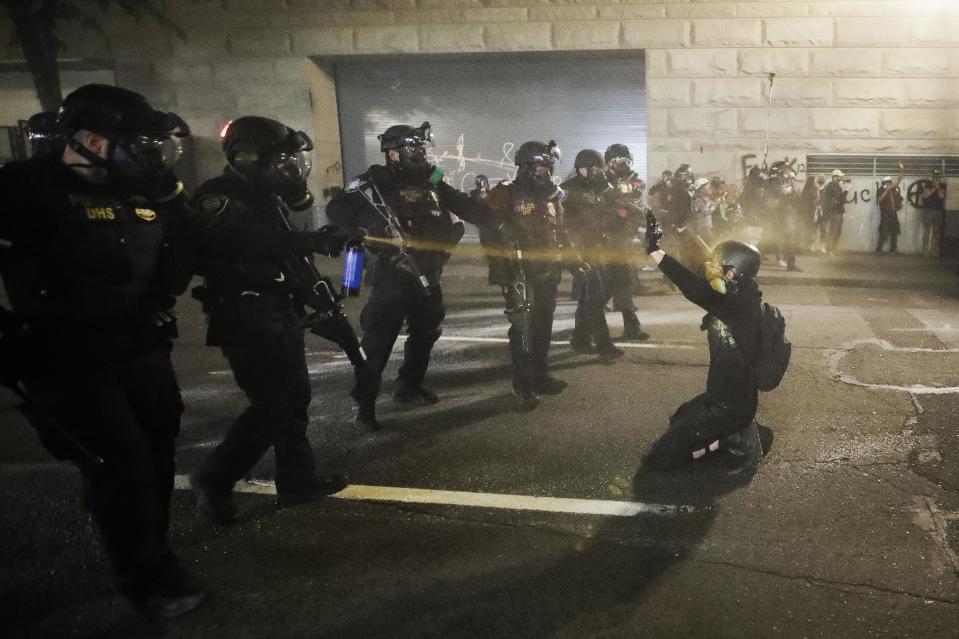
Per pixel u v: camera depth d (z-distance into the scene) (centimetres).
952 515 379
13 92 1716
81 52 1677
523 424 524
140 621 299
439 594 315
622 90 1645
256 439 368
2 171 267
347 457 468
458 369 675
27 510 396
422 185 496
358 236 393
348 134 1767
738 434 417
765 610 301
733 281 390
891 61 1453
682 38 1507
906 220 1508
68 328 274
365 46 1606
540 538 362
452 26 1577
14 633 291
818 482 419
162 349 309
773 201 1344
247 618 301
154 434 313
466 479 432
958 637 281
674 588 317
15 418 547
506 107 1697
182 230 307
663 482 422
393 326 503
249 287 356
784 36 1474
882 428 501
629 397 581
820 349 718
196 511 396
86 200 275
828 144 1506
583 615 299
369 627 293
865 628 288
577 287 694
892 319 875
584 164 646
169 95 1683
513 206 553
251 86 1655
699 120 1536
